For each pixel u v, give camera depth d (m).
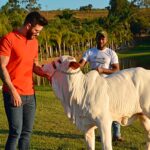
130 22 126.75
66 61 6.68
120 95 6.75
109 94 6.73
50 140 9.18
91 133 6.86
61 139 9.30
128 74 6.95
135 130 10.21
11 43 6.18
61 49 74.50
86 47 86.12
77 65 6.64
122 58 77.38
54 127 10.62
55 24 72.56
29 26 6.23
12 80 6.29
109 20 106.81
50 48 65.44
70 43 74.88
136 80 6.88
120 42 112.06
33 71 6.80
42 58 63.50
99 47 9.02
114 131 9.10
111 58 8.98
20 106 6.33
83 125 6.75
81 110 6.68
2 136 9.59
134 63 62.78
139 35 130.75
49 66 6.77
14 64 6.26
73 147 8.52
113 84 6.81
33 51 6.46
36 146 8.59
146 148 7.32
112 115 6.80
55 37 65.50
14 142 6.38
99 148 8.47
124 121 6.95
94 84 6.72
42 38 60.28
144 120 7.07
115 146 8.77
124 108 6.80
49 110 13.46
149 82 6.91
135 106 6.89
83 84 6.70
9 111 6.30
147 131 7.17
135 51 102.38
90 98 6.65
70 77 6.66
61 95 6.75
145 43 126.56
